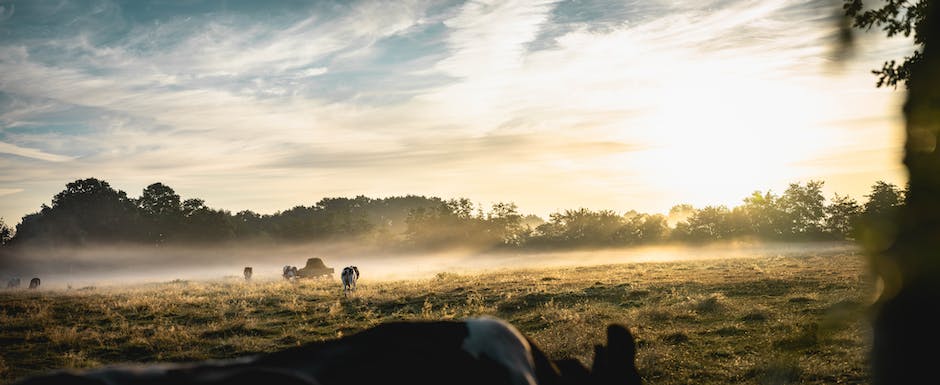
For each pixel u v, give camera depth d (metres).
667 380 8.92
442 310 17.59
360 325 15.86
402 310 18.48
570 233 124.00
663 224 111.50
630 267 35.56
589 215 122.75
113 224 152.12
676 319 13.87
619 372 3.39
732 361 9.70
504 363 3.12
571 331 12.27
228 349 13.21
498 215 158.50
